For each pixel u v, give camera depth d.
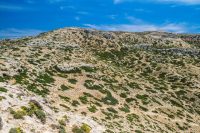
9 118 31.59
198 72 126.81
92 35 160.12
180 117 77.81
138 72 120.88
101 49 142.12
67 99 61.44
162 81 109.31
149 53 150.12
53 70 78.94
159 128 64.94
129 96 79.69
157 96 87.75
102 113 60.47
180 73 122.56
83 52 115.12
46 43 113.69
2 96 35.47
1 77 59.44
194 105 90.94
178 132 67.94
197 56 158.38
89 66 91.38
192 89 103.12
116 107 68.44
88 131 38.03
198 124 76.81
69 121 39.03
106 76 89.06
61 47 110.50
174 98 90.69
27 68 70.38
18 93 38.94
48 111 39.00
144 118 67.88
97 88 75.62
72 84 73.06
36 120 34.19
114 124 55.78
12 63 68.06
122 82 89.88
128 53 143.12
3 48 96.50
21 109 34.41
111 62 124.69
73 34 155.62
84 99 65.38
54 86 66.62
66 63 86.94
